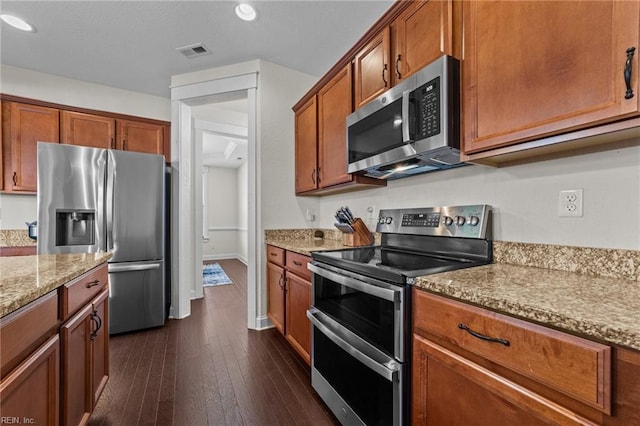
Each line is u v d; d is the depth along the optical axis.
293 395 1.73
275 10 2.09
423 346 1.03
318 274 1.70
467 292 0.87
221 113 4.00
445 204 1.68
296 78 2.99
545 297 0.79
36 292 0.88
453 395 0.93
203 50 2.59
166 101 3.55
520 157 1.25
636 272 0.97
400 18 1.57
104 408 1.61
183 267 3.09
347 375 1.41
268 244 2.77
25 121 2.77
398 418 1.09
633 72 0.75
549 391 0.70
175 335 2.62
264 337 2.58
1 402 0.73
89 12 2.08
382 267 1.24
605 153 1.05
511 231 1.34
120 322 2.64
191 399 1.69
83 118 2.99
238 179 7.43
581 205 1.11
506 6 1.05
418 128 1.35
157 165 2.87
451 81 1.24
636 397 0.56
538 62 0.96
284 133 2.92
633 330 0.55
